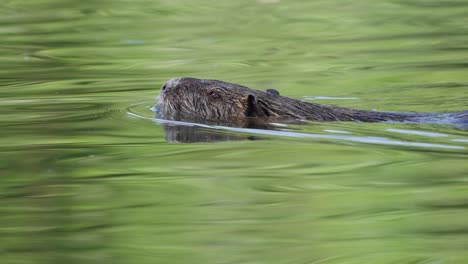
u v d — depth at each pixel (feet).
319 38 222.89
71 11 265.95
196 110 142.72
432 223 90.53
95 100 160.04
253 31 233.35
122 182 107.34
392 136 126.11
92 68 193.88
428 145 120.47
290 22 243.81
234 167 112.47
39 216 95.20
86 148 123.75
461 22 234.99
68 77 184.55
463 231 88.02
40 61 203.10
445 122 133.49
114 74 187.32
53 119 143.43
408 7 258.37
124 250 85.05
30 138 130.11
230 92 141.79
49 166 114.52
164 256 83.05
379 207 95.81
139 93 166.40
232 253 83.61
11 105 156.25
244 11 260.83
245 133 131.03
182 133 132.05
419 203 96.73
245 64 195.42
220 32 233.35
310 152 118.83
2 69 194.08
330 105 144.87
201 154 119.24
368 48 208.95
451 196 98.73
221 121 139.33
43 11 266.36
